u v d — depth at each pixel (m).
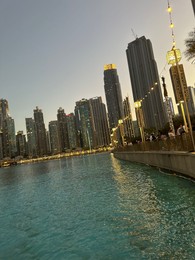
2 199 23.30
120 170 32.56
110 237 8.61
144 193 14.91
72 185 25.44
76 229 10.10
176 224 8.89
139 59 197.38
